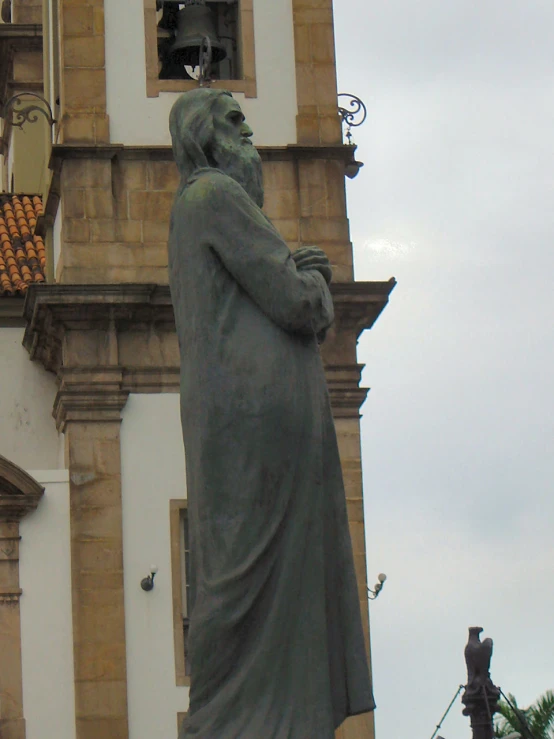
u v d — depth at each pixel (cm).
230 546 786
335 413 2941
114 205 2975
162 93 3034
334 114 3055
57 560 2845
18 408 3108
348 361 2956
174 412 2917
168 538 2873
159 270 2959
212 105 857
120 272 2952
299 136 3039
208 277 813
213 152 852
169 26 3105
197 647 793
